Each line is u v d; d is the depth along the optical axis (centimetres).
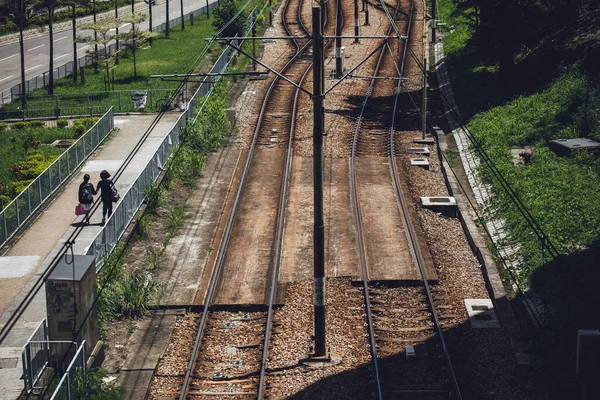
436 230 7281
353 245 6956
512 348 5309
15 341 5256
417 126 10331
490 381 4969
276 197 8069
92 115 11381
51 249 6688
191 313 5922
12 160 9238
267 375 5081
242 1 19000
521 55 11775
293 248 6925
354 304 5978
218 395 4853
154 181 8075
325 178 8575
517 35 11088
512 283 6191
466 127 10019
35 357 4725
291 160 9144
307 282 6322
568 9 11281
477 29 11556
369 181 8462
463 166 8844
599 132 8956
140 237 7119
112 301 5778
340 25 15725
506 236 6975
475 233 7075
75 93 12488
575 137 9000
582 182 7719
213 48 15562
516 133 9469
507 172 8238
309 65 13262
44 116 11569
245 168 8819
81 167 8762
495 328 5578
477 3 11606
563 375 4834
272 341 5500
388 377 5006
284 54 14112
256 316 5862
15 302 5791
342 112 10819
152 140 9869
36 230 7069
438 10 17312
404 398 4769
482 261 6550
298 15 17025
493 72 12262
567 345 5062
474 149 9194
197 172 8638
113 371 5094
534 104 10125
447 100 11362
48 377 4653
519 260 6506
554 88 10406
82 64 14950
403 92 11906
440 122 10525
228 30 14438
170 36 17088
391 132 9906
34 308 5709
